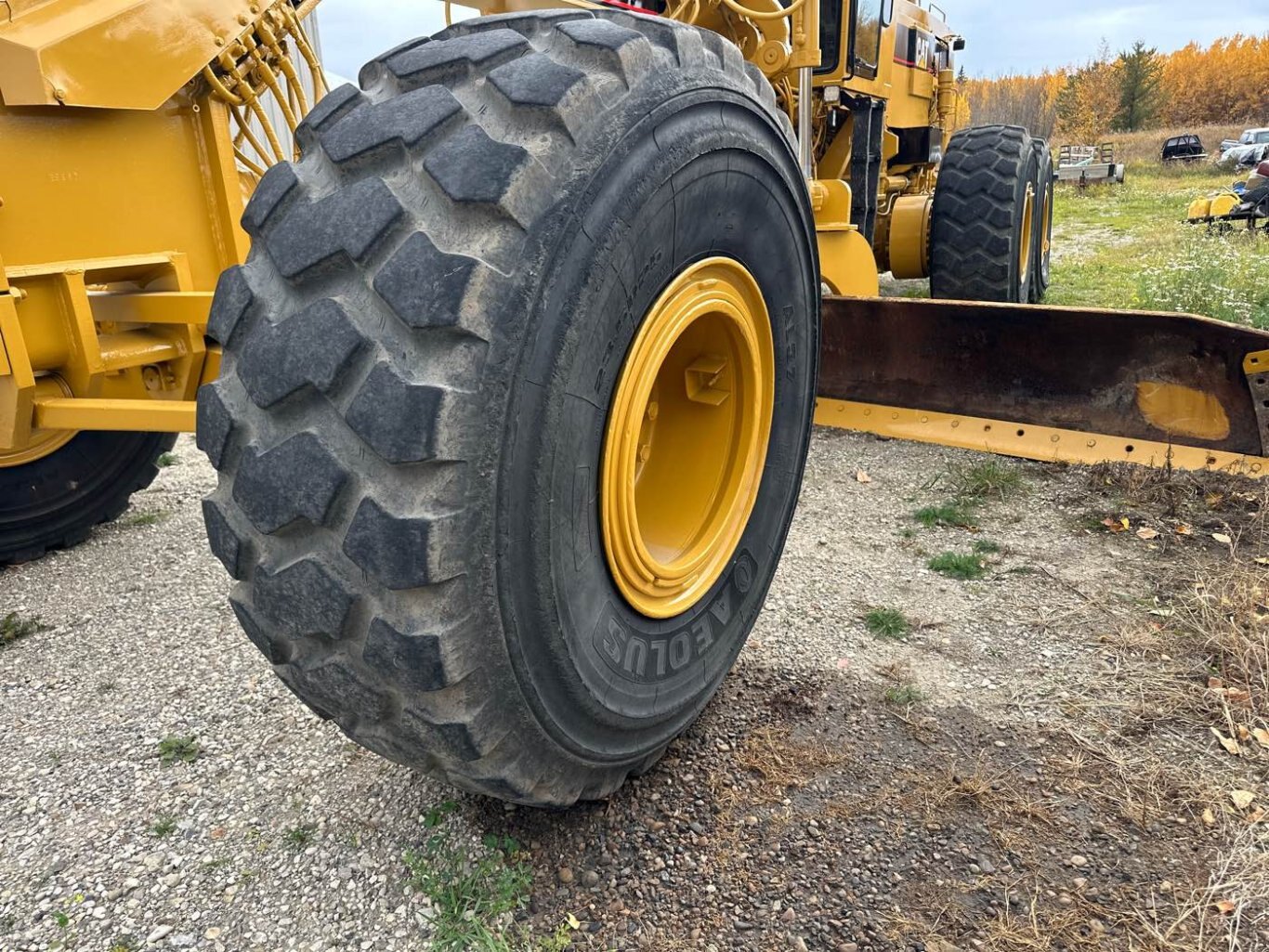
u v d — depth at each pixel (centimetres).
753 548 229
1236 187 1403
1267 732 221
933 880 181
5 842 200
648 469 218
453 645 136
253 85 272
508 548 139
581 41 151
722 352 209
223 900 183
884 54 540
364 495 132
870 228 558
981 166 551
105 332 266
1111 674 248
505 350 132
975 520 353
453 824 198
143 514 394
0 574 337
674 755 219
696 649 204
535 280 135
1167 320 335
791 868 184
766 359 217
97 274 248
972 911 173
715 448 218
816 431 471
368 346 131
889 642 269
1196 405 343
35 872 191
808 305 233
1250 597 277
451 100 141
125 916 179
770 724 230
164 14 233
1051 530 340
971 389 385
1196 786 204
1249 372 327
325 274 138
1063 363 363
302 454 134
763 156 189
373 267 135
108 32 221
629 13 170
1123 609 281
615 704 172
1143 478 355
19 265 223
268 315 141
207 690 257
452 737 144
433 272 129
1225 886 177
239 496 141
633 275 154
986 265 551
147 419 233
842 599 296
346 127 145
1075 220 1448
